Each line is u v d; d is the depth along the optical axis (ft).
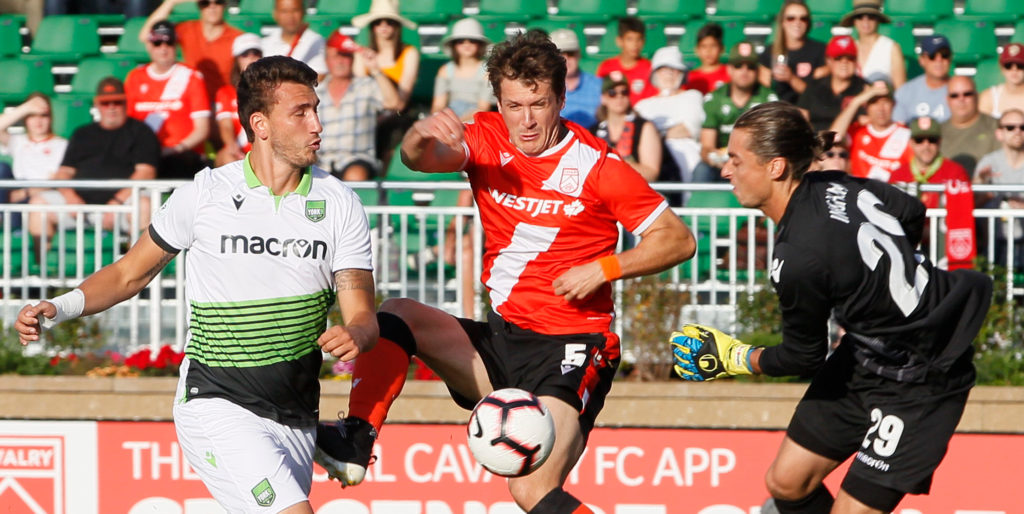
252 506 43.98
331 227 45.37
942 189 79.10
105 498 73.97
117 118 96.43
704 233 84.99
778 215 49.24
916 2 114.83
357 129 95.40
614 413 71.72
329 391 74.43
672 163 94.63
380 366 48.98
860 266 47.09
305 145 44.21
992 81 107.86
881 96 92.63
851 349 52.26
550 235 48.98
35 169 103.30
